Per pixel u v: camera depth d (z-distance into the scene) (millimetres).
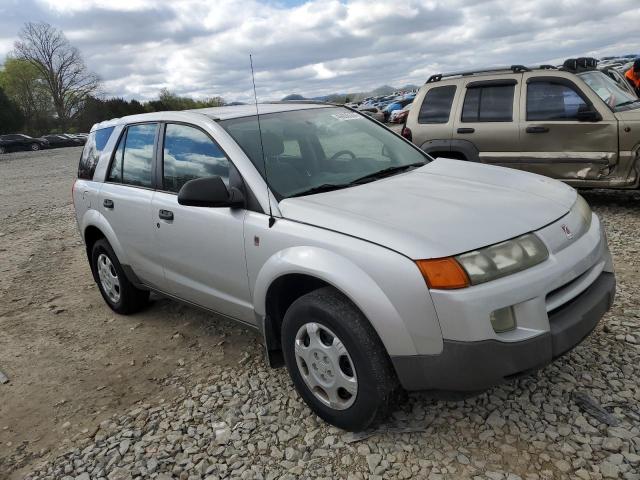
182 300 3979
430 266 2354
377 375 2537
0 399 3666
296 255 2770
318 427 2924
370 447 2709
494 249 2441
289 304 3148
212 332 4336
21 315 5168
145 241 4039
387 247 2477
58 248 7684
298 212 2902
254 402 3238
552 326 2494
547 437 2652
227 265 3311
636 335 3469
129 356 4094
